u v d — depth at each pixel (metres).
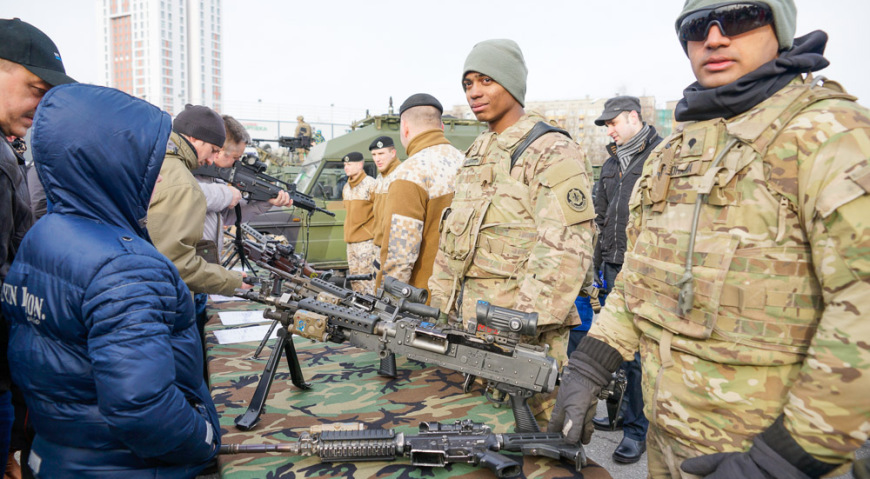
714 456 1.08
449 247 2.21
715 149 1.17
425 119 2.99
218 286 2.27
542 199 1.91
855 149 0.94
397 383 2.18
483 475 1.43
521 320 1.66
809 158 1.00
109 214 1.28
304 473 1.45
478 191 2.14
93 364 1.13
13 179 1.81
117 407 1.11
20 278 1.26
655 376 1.30
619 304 1.47
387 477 1.42
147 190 1.34
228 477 1.42
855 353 0.89
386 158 5.49
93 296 1.13
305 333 1.86
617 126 3.57
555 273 1.84
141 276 1.19
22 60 1.72
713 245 1.13
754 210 1.09
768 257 1.07
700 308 1.15
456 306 2.32
